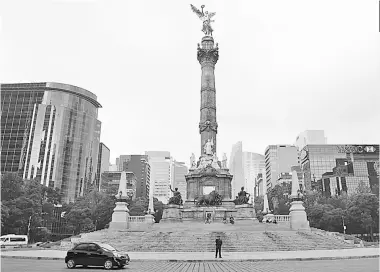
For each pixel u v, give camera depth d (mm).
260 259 29484
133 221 62344
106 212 97062
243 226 56000
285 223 59188
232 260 29281
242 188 70875
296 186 59281
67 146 163000
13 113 161750
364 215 86812
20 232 80500
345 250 40125
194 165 77875
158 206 109938
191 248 40594
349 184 196125
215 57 85562
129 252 38219
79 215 96000
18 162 155000
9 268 23391
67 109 166875
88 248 24578
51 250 43688
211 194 70688
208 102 81062
